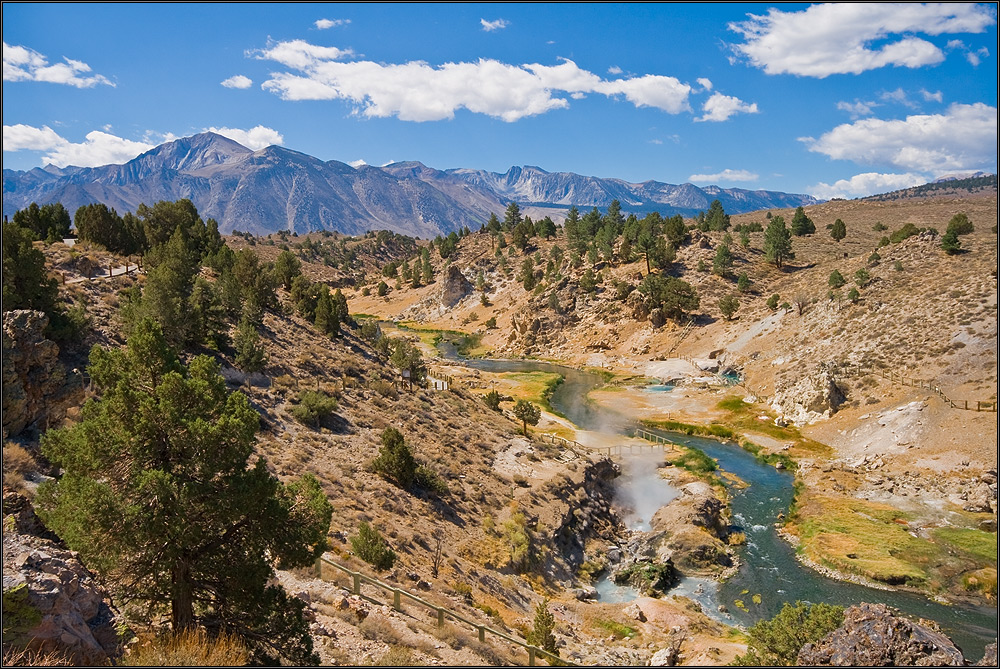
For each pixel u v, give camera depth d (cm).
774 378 8519
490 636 2483
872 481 5462
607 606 3569
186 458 1552
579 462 5519
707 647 2964
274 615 1625
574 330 13312
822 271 11588
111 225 6341
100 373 1625
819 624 2236
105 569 1400
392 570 2822
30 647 1245
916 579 3891
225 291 5903
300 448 4050
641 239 14362
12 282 3058
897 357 7275
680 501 5125
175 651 1353
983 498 4819
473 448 5434
